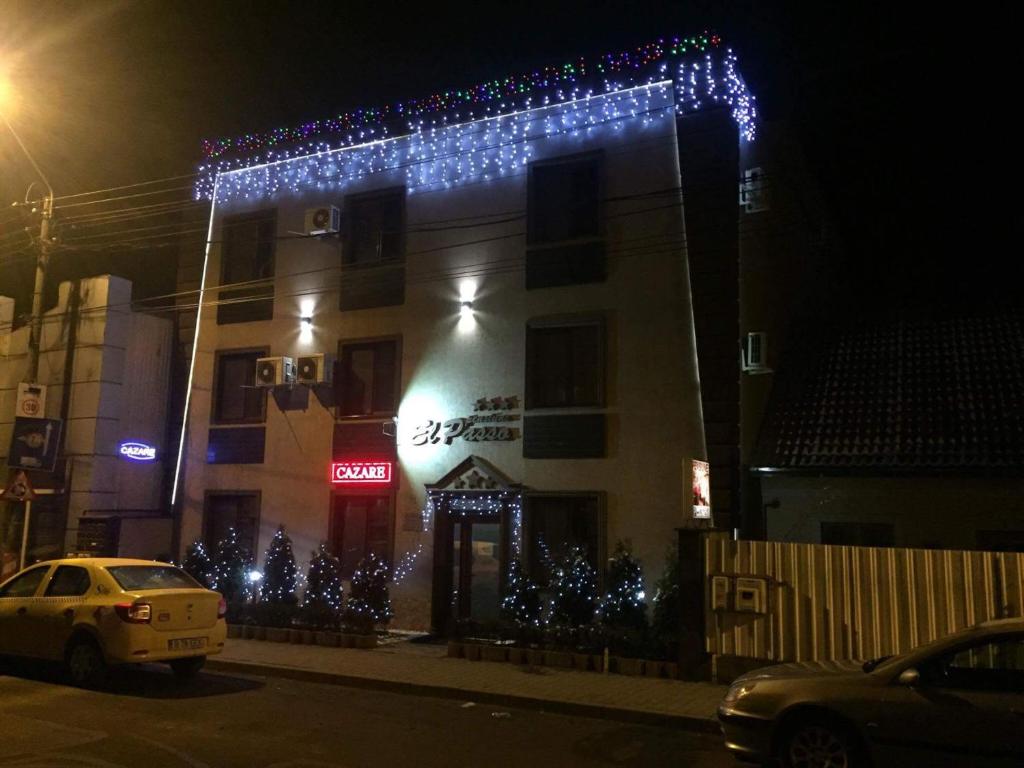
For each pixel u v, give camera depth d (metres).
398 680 11.21
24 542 15.66
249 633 14.66
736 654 11.18
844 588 10.75
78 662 10.73
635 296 14.78
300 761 7.55
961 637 6.68
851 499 13.61
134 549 17.72
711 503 13.58
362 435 16.89
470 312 16.17
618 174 15.17
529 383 15.39
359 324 17.28
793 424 14.66
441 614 15.63
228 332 18.80
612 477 14.50
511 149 16.22
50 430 16.50
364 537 16.70
